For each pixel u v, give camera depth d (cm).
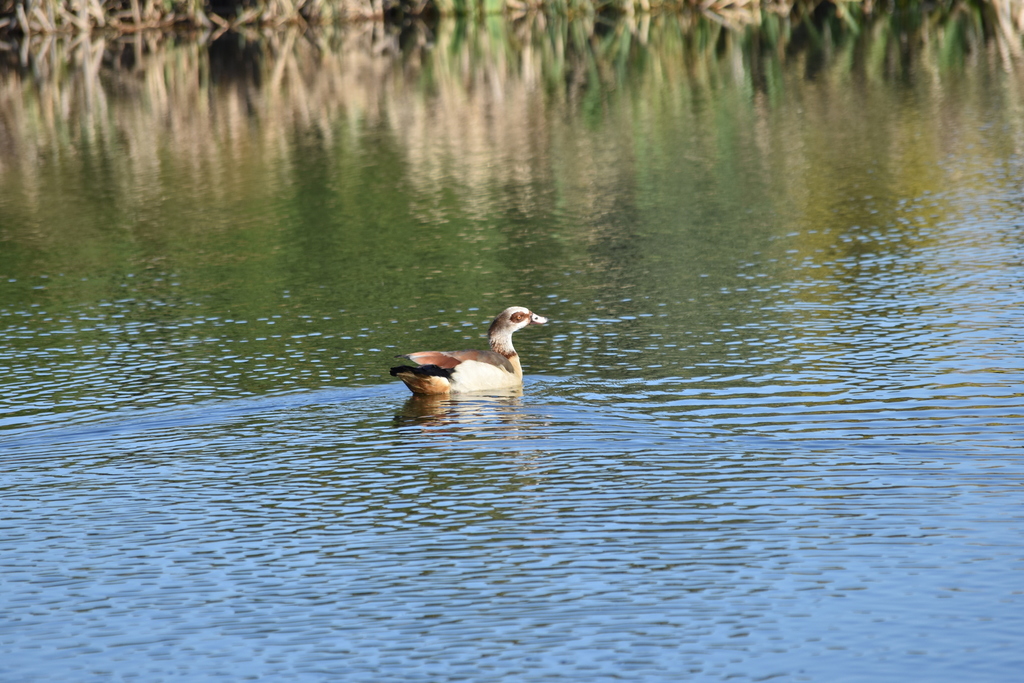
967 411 1444
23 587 1055
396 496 1234
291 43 6894
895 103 4188
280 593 1023
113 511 1227
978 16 6312
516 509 1184
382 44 6750
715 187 3138
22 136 4603
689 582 1012
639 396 1575
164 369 1855
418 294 2288
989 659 877
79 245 2905
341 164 3759
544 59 5934
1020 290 2023
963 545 1063
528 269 2430
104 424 1555
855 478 1238
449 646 923
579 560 1062
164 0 7275
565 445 1377
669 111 4403
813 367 1675
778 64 5334
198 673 898
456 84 5362
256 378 1770
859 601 970
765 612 958
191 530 1169
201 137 4394
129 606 1011
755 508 1166
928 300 2011
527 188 3272
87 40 6875
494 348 1692
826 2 7325
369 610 986
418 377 1584
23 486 1316
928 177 3052
